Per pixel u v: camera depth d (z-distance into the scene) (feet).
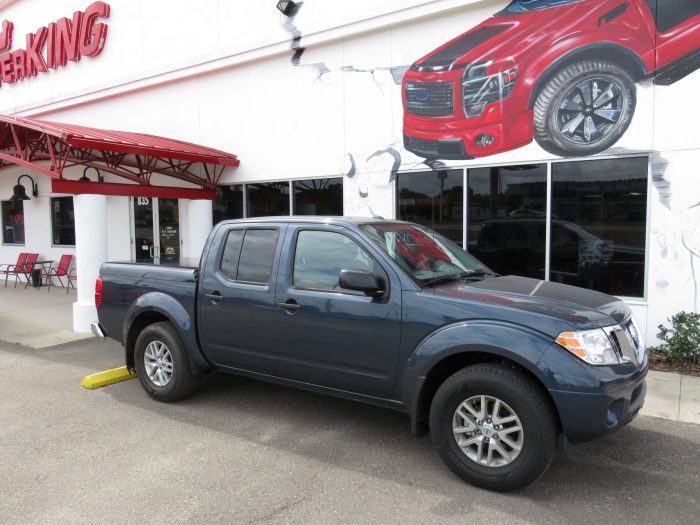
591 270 22.95
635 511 10.46
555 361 10.41
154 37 38.04
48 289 43.37
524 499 10.89
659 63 20.75
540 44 23.26
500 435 10.97
